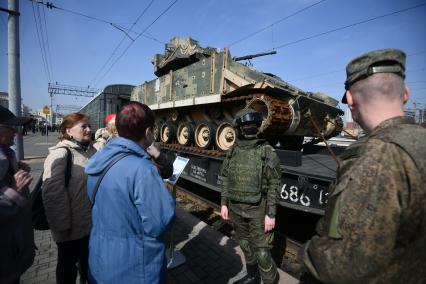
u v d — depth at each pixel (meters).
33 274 3.16
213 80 6.63
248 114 2.79
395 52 1.13
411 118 1.13
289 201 3.86
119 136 1.75
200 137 7.22
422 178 0.94
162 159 2.55
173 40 10.39
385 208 0.94
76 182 2.42
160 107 8.89
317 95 7.04
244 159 2.78
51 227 2.34
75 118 2.55
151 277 1.55
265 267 2.72
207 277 3.09
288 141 7.62
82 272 2.79
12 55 7.05
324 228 1.12
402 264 0.98
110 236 1.55
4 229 1.88
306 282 1.33
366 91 1.17
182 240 4.02
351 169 1.09
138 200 1.49
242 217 2.84
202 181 6.68
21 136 7.16
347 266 0.99
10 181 1.90
